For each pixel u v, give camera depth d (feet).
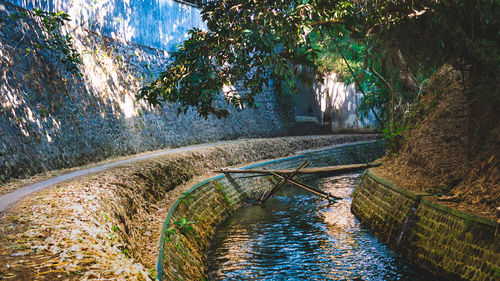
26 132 32.04
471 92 25.99
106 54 49.01
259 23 22.95
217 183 47.11
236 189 51.88
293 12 23.35
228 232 39.11
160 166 37.86
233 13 23.77
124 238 19.65
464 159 28.66
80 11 44.86
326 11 25.17
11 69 32.27
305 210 48.29
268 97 92.02
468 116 27.68
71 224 16.14
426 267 25.20
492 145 24.84
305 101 104.78
